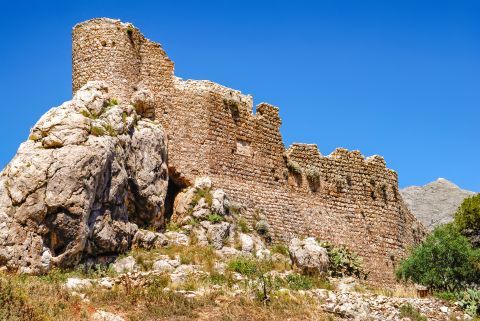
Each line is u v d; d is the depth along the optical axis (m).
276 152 47.75
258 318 29.11
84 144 35.34
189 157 43.25
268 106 48.19
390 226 51.66
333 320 30.09
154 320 27.86
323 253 38.62
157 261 36.06
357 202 50.53
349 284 38.31
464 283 40.16
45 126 35.81
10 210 33.41
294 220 46.62
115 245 36.12
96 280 31.53
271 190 46.44
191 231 40.22
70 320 26.06
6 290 26.48
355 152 51.62
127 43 43.22
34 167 34.16
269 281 33.09
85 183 34.47
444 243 41.16
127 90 42.44
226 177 44.47
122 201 37.34
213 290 31.36
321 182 49.34
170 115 43.41
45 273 32.84
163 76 44.00
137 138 39.94
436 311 33.00
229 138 45.38
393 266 50.50
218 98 45.50
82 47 43.00
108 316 27.09
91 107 38.25
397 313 32.09
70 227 33.78
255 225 44.12
